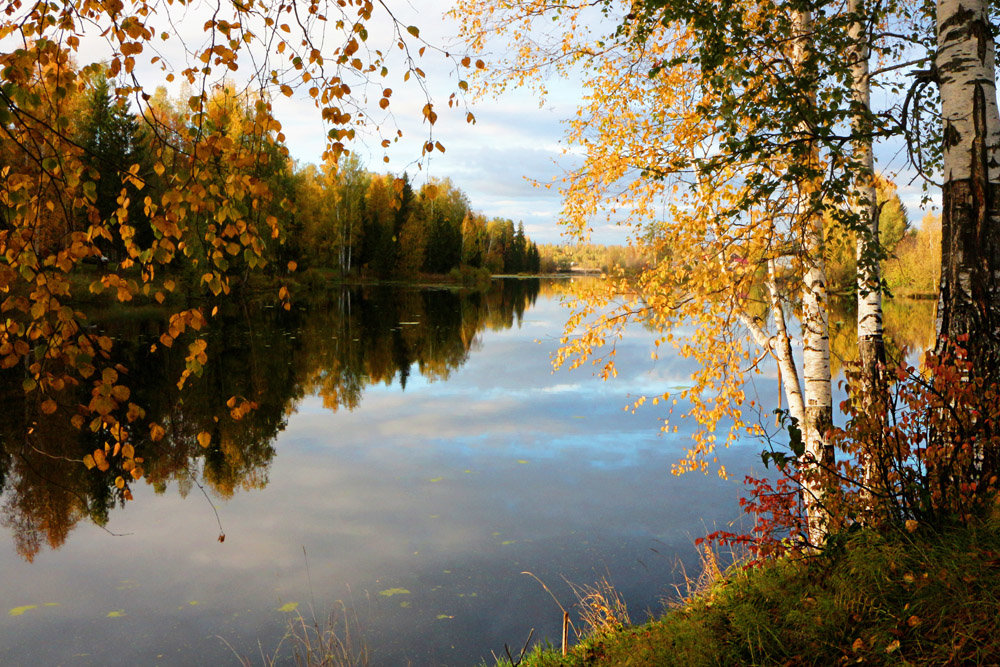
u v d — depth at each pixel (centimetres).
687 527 641
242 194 264
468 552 596
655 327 500
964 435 292
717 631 293
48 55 236
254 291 3347
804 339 486
